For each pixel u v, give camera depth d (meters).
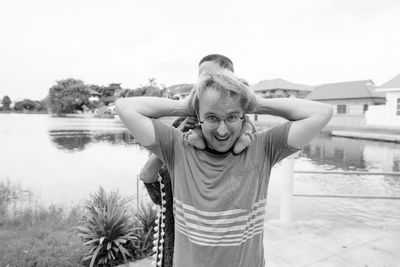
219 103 0.96
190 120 1.16
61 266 3.06
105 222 3.16
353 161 13.31
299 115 1.10
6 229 4.35
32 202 6.48
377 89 23.48
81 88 79.06
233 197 1.04
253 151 1.10
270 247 3.03
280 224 3.65
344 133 22.80
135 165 11.90
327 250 2.98
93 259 2.96
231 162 1.06
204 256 1.04
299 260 2.78
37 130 30.30
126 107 1.08
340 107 34.75
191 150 1.08
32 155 14.59
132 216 3.68
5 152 15.53
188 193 1.07
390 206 6.25
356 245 3.09
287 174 3.65
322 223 3.70
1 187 7.64
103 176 9.67
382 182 8.70
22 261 3.12
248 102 1.01
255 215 1.11
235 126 1.00
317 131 1.09
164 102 1.12
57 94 77.56
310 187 8.06
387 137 19.50
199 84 1.00
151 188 1.29
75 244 3.54
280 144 1.13
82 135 25.45
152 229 3.43
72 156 14.30
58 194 7.38
